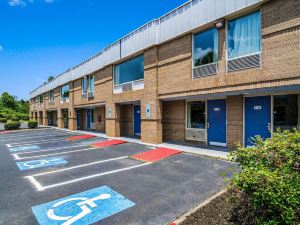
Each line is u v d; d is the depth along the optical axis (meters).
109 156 11.27
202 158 9.84
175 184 6.82
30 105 53.06
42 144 16.62
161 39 13.08
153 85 13.70
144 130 14.53
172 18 12.36
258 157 4.16
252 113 10.35
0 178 7.97
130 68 16.61
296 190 3.29
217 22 10.02
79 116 27.83
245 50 9.34
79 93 25.17
